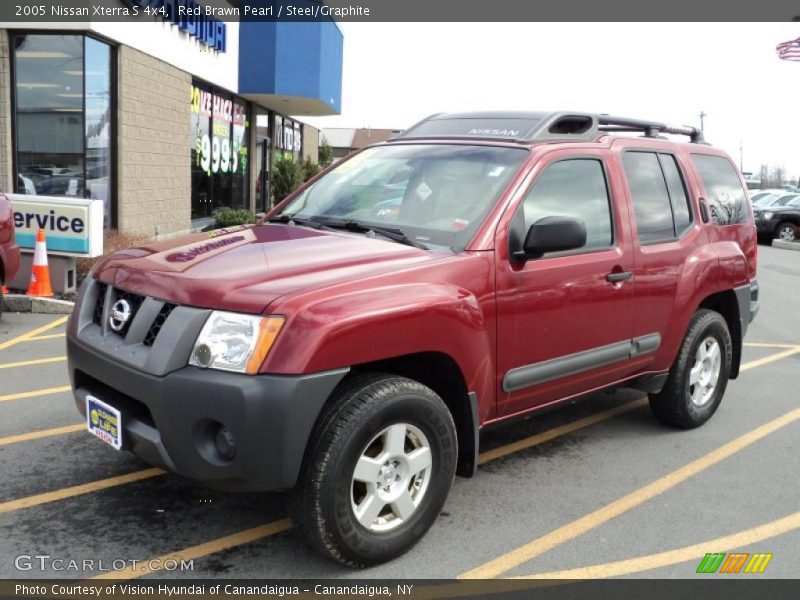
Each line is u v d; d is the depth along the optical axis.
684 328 5.09
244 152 21.67
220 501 4.05
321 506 3.15
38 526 3.70
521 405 4.14
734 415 5.91
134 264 3.61
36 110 11.67
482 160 4.25
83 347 3.58
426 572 3.44
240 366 3.03
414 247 3.81
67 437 4.85
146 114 13.72
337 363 3.11
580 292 4.22
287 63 20.06
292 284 3.22
